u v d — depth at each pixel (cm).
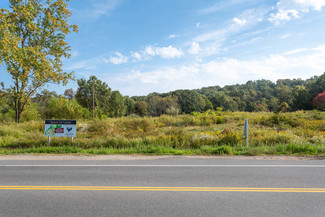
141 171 641
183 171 636
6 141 1218
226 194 445
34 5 2455
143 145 1126
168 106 8150
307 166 687
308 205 388
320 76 5831
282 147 978
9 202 413
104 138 1309
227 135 1228
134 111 8825
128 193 457
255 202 403
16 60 2202
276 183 513
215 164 729
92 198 430
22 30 2431
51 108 3209
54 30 2484
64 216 354
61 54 2559
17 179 563
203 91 16050
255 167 678
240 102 10431
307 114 2311
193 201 411
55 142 1195
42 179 562
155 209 377
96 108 3872
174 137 1234
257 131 1421
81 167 700
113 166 712
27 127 1777
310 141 1138
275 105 8888
